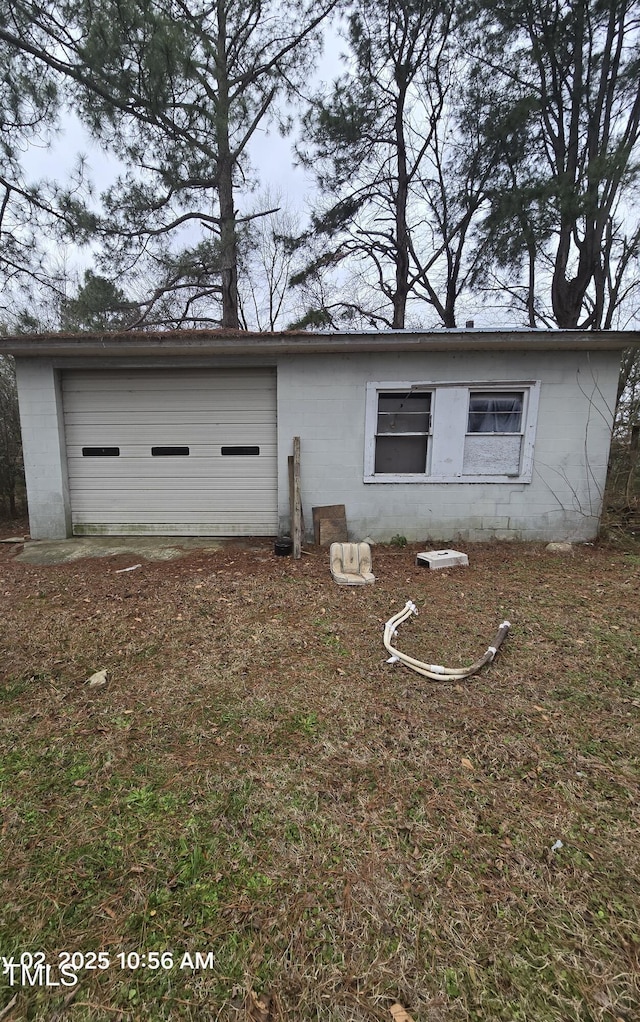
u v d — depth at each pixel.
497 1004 1.32
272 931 1.51
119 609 4.24
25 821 1.94
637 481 7.74
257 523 7.12
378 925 1.53
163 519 7.16
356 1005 1.32
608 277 10.93
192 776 2.20
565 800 2.05
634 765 2.27
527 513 6.66
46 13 7.48
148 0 7.63
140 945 1.48
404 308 13.90
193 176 10.41
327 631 3.74
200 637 3.65
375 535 6.73
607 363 6.29
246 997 1.34
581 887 1.65
